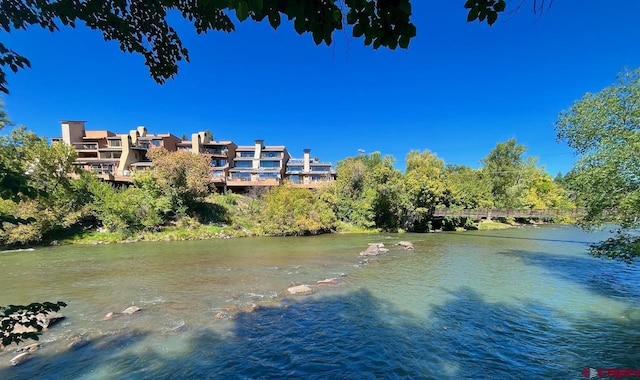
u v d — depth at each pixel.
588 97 12.51
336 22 1.96
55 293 13.13
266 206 39.19
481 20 2.18
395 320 10.20
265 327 9.69
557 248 25.25
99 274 16.61
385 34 2.11
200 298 12.48
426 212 41.34
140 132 64.31
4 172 2.85
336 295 12.82
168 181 35.88
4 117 19.64
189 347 8.38
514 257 21.22
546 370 7.24
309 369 7.32
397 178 42.12
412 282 14.76
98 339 8.78
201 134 64.19
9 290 13.59
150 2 3.06
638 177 10.27
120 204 31.56
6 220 2.85
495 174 57.44
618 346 8.28
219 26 3.17
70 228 30.44
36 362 7.53
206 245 28.20
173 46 3.43
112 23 3.05
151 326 9.71
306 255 22.67
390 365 7.48
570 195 13.22
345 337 8.98
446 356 7.88
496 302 11.86
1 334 2.91
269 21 1.78
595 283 14.42
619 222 11.63
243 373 7.15
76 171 32.22
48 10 2.68
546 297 12.39
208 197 43.25
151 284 14.58
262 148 67.69
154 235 31.84
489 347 8.34
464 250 24.45
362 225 41.75
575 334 9.04
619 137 11.12
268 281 15.13
